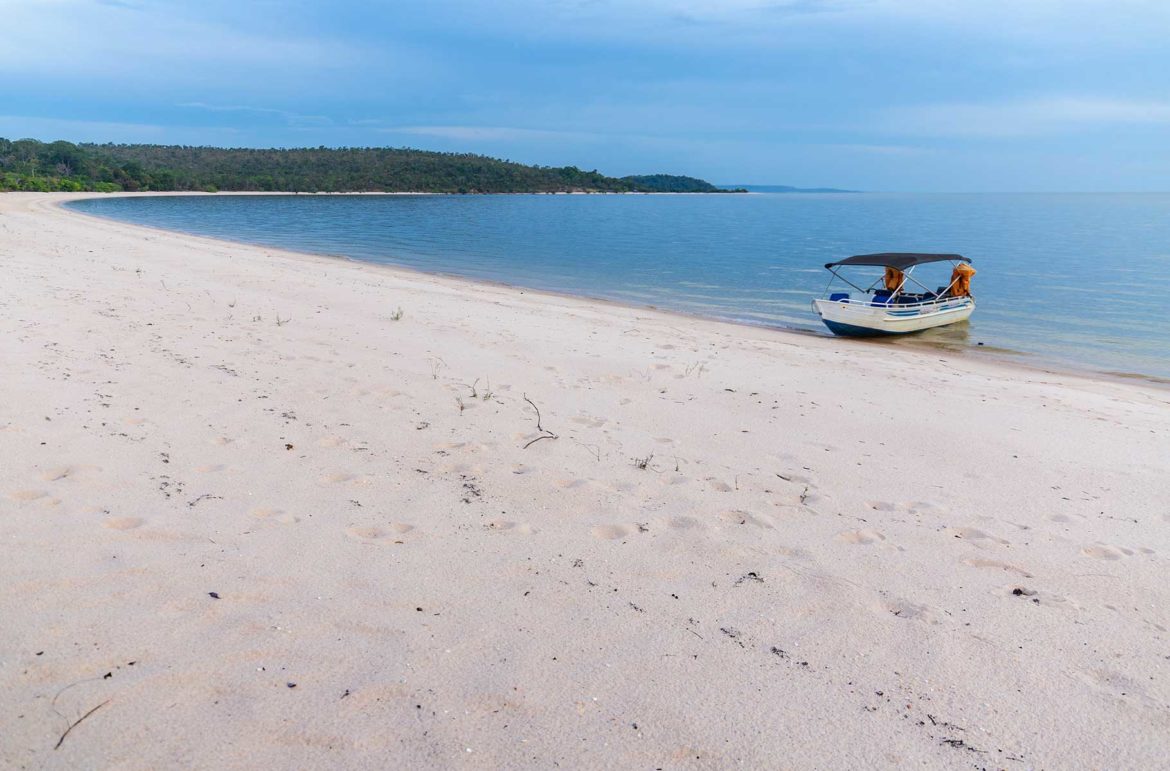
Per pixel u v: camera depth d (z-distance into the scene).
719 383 8.22
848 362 10.39
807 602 3.65
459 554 3.96
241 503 4.39
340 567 3.74
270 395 6.54
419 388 7.14
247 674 2.86
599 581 3.76
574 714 2.76
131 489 4.44
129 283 12.53
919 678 3.09
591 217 63.97
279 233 37.91
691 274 23.81
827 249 33.38
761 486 5.17
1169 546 4.46
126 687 2.73
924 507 4.93
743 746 2.64
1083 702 2.98
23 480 4.40
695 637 3.31
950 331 15.06
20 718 2.54
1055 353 13.09
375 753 2.50
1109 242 37.88
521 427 6.18
